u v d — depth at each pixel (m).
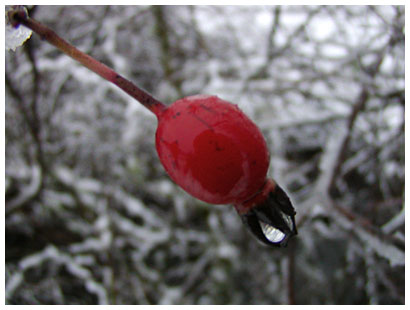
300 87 0.22
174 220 0.21
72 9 0.23
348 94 0.21
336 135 0.16
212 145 0.05
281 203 0.05
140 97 0.05
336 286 0.18
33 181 0.19
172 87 0.22
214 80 0.22
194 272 0.20
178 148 0.05
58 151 0.22
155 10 0.21
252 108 0.22
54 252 0.19
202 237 0.21
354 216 0.12
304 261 0.20
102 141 0.22
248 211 0.05
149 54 0.25
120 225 0.20
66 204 0.21
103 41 0.24
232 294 0.20
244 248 0.21
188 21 0.24
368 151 0.19
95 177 0.22
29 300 0.19
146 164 0.23
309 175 0.22
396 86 0.19
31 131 0.17
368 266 0.16
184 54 0.24
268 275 0.20
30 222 0.20
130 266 0.21
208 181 0.05
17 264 0.20
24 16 0.05
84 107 0.23
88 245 0.19
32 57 0.15
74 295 0.20
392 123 0.19
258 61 0.22
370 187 0.19
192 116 0.05
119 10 0.23
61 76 0.22
